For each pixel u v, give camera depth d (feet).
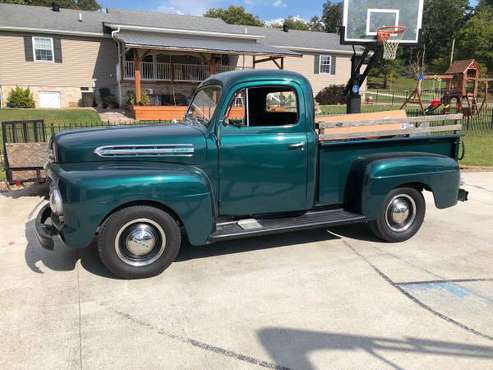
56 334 10.31
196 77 78.59
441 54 230.68
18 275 13.39
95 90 77.05
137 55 64.23
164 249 13.24
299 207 15.37
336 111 68.69
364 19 35.53
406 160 15.67
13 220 18.71
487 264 14.49
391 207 16.02
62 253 15.14
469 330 10.52
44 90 74.28
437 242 16.53
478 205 21.94
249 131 14.28
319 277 13.39
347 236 17.10
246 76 14.20
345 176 15.89
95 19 79.00
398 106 81.30
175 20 85.20
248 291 12.46
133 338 10.19
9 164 22.36
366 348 9.82
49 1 154.81
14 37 70.95
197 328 10.61
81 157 13.21
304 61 93.97
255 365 9.26
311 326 10.69
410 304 11.75
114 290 12.48
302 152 14.82
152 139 13.61
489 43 175.11
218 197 14.32
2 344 9.91
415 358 9.46
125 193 12.35
